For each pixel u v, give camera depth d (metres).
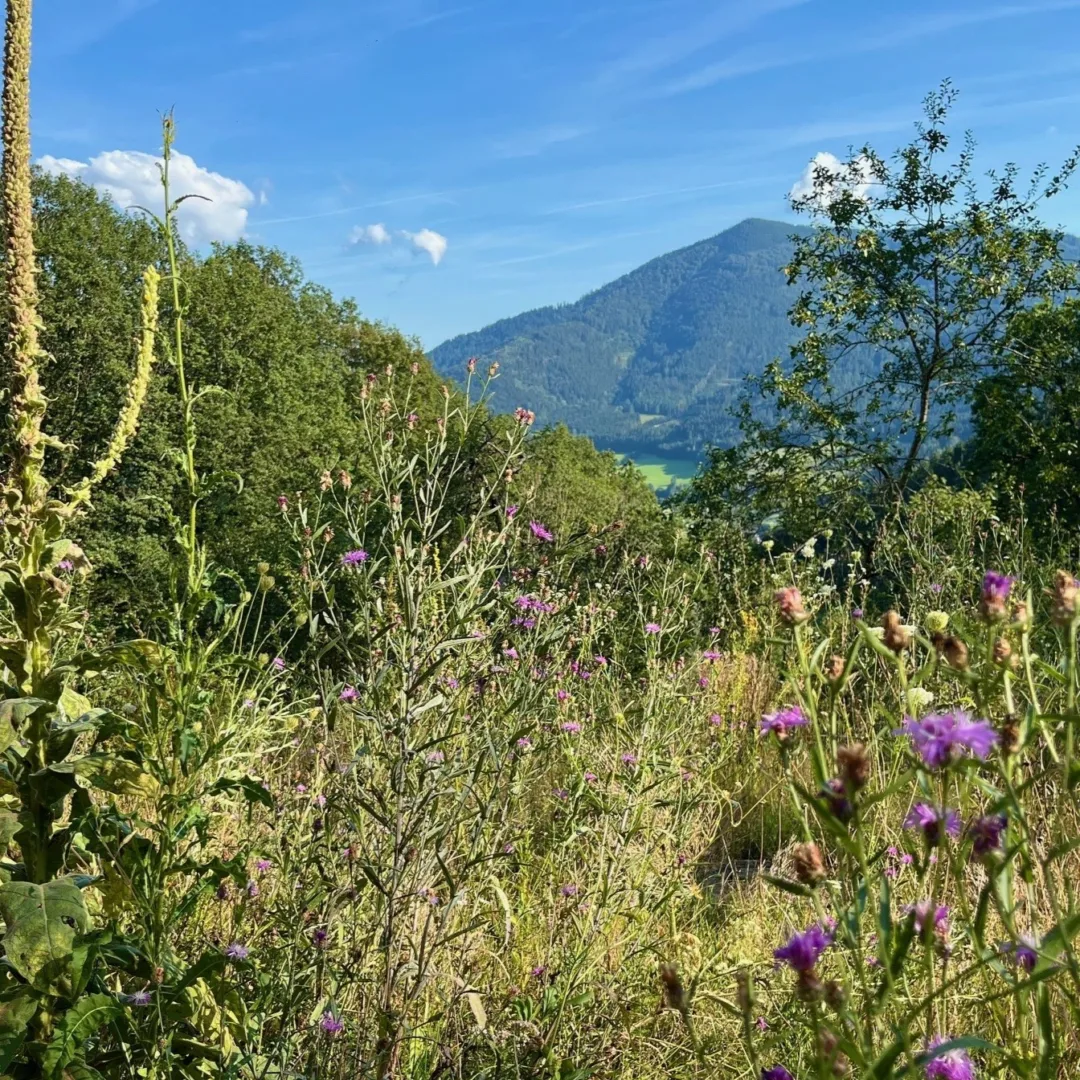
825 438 16.66
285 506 2.91
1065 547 6.26
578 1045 2.47
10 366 2.50
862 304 16.41
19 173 2.53
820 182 16.95
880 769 2.28
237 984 2.35
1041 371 15.55
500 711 2.71
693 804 3.67
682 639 4.22
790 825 4.07
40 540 2.38
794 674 1.44
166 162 2.32
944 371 16.45
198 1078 2.12
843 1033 1.12
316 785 2.90
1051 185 15.90
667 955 2.88
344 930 2.50
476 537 2.86
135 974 2.19
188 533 2.30
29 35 2.52
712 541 13.12
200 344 27.23
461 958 2.59
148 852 2.16
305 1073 2.21
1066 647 1.22
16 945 1.99
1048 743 1.18
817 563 6.40
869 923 1.70
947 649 1.29
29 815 2.19
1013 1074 1.35
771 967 2.54
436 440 2.88
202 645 2.30
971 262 16.22
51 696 2.25
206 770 2.49
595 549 4.66
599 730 3.87
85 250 27.25
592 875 3.07
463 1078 2.36
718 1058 2.40
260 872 2.82
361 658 2.63
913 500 6.83
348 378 37.00
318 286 41.38
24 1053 2.05
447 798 2.56
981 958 1.07
